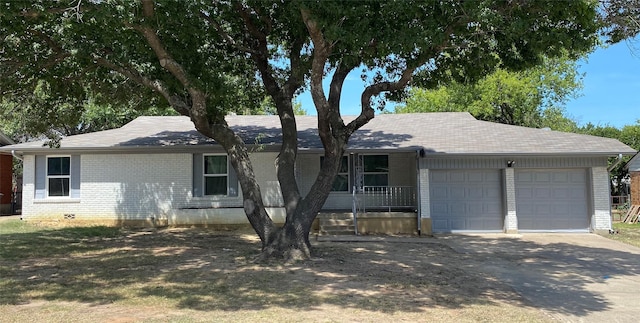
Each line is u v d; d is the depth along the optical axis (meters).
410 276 8.95
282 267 9.43
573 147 15.59
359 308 6.63
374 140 16.67
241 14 11.38
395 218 15.71
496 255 11.70
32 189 17.00
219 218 16.55
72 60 11.12
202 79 10.16
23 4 8.06
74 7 8.11
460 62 11.20
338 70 11.18
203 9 10.14
